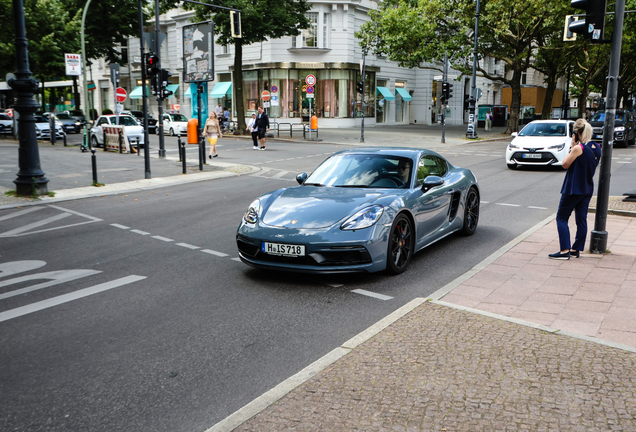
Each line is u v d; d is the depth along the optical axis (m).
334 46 38.25
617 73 6.13
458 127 44.75
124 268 6.19
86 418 3.05
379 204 5.57
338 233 5.20
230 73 41.97
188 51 23.56
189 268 6.15
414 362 3.51
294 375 3.38
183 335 4.22
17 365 3.73
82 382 3.47
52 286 5.55
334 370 3.43
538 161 15.20
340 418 2.88
